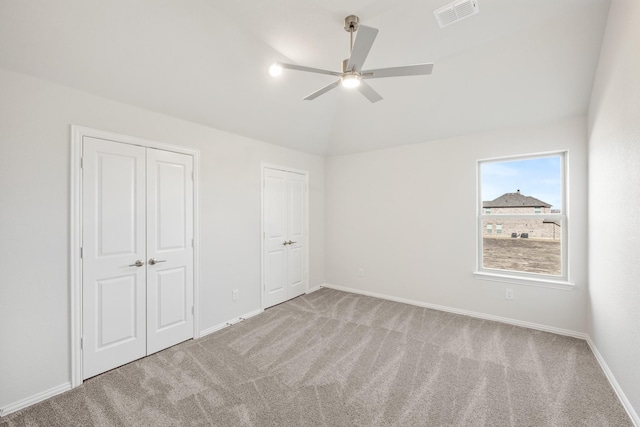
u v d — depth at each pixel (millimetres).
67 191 2092
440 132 3609
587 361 2412
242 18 2186
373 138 4102
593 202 2604
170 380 2182
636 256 1712
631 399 1761
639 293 1671
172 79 2447
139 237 2512
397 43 2502
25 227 1915
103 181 2283
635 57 1690
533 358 2469
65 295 2088
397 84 3182
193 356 2553
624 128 1873
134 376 2240
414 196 3941
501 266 3404
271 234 3887
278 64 1994
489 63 2705
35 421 1774
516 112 3047
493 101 3025
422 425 1703
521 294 3189
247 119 3279
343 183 4668
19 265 1894
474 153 3473
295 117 3648
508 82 2809
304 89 3244
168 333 2727
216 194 3170
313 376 2225
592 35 2289
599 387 2055
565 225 3033
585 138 2838
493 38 2455
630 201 1793
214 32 2266
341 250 4703
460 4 2035
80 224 2156
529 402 1900
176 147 2781
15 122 1869
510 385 2090
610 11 2094
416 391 2029
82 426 1722
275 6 2049
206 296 3061
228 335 2994
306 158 4496
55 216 2039
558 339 2834
